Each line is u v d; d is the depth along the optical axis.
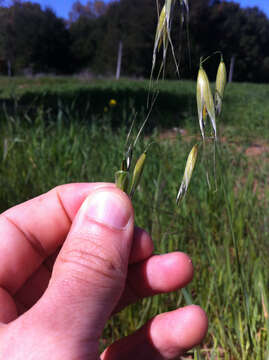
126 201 0.09
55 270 0.09
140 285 0.13
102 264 0.09
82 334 0.08
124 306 0.13
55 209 0.13
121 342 0.12
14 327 0.08
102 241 0.09
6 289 0.12
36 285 0.13
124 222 0.09
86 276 0.09
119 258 0.09
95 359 0.09
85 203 0.10
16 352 0.08
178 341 0.12
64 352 0.08
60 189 0.13
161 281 0.12
